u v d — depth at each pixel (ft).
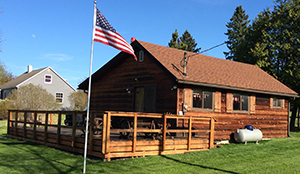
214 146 44.83
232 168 32.12
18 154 35.14
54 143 40.50
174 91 47.73
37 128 55.06
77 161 31.55
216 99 52.90
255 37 99.04
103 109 63.67
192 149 40.55
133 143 33.81
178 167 31.01
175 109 47.06
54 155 34.68
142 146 34.83
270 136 63.98
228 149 44.37
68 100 153.69
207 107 51.39
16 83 145.89
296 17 89.30
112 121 46.47
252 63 97.60
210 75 53.83
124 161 32.14
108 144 31.12
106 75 64.08
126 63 59.31
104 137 30.91
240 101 57.62
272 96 65.05
